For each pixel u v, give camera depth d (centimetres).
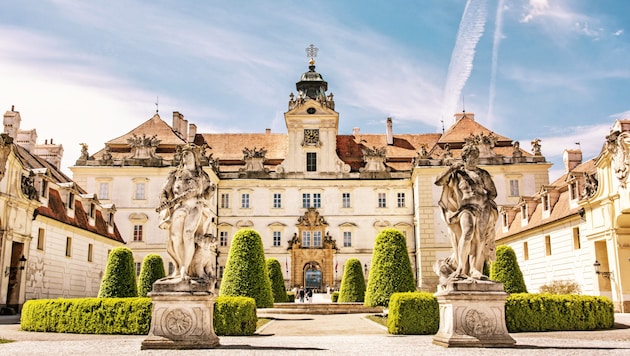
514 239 4925
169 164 6725
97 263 4906
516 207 5109
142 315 2081
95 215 4966
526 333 2097
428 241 6366
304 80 7719
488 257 1498
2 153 3212
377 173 7081
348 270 4312
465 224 1470
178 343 1419
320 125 7181
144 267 3431
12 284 3494
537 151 6644
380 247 3166
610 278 3309
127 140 6919
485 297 1437
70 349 1488
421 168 6475
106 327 2092
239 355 1323
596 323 2261
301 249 6844
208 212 1540
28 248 3616
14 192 3434
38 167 4578
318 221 6925
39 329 2183
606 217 3331
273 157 7344
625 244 3238
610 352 1359
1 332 2150
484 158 6600
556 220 4025
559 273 4041
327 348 1502
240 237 3256
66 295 4238
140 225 6619
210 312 1484
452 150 6806
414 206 6900
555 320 2214
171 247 1483
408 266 3127
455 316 1439
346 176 7081
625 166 3066
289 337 1944
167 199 1499
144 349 1413
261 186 7062
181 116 7594
